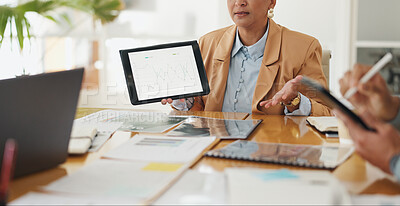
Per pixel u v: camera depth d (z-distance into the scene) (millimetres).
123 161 846
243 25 1702
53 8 2734
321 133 1157
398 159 692
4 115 729
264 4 1689
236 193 634
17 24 2340
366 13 3158
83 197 642
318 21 3215
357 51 3201
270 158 858
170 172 762
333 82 3244
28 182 735
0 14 2295
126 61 1455
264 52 1712
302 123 1325
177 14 3473
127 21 3553
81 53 3670
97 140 1043
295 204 618
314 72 1713
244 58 1776
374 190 692
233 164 838
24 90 744
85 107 1647
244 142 1022
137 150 931
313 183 652
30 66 3621
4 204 541
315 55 1728
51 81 778
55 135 803
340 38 3197
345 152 911
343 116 749
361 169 802
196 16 3441
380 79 857
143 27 3541
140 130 1181
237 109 1746
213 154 890
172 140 1032
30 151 764
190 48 1501
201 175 750
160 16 3502
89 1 3209
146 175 744
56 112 796
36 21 3617
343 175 769
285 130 1208
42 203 619
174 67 1484
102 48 3631
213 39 1846
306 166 813
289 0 3230
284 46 1711
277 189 637
